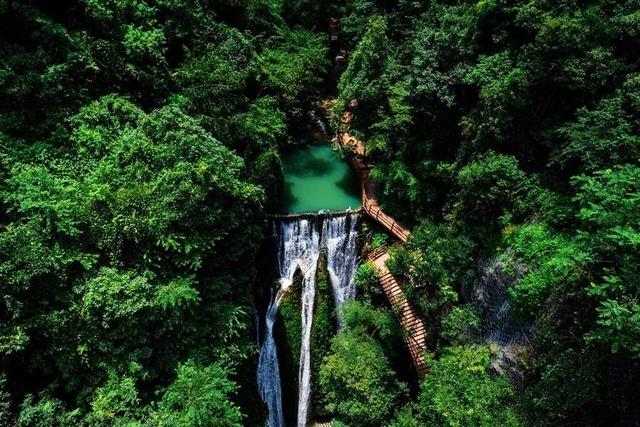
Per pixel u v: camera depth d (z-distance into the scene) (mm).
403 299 29125
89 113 23375
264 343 31156
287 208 33156
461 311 26750
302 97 38344
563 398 21203
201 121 27547
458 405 23297
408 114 29031
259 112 31391
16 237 18797
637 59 22391
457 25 28062
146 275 21234
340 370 26625
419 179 30641
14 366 19672
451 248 26875
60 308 19750
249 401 27812
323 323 31375
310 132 40562
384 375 27000
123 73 26125
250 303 26406
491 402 23266
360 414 26281
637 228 17531
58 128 22359
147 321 20906
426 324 28797
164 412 20250
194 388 20406
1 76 20922
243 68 32062
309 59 37000
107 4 26234
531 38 25266
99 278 20250
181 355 22297
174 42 30750
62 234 20094
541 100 25016
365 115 31953
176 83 28891
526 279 22734
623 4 23047
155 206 21406
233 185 23656
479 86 26797
